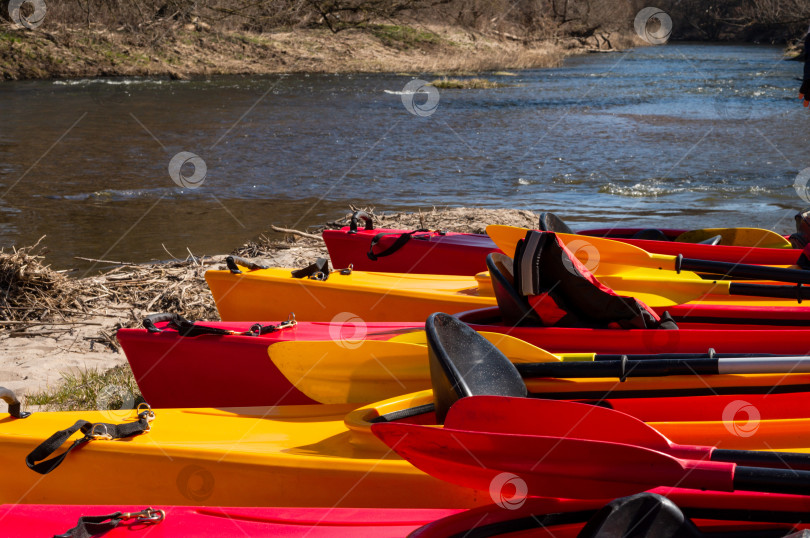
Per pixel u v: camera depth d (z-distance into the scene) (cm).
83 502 273
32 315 580
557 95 2614
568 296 349
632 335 345
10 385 453
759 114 2050
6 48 2809
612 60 4425
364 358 343
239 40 3419
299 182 1213
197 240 842
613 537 169
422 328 385
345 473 257
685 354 309
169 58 3123
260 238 844
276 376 356
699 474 200
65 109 2078
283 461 262
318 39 3684
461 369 271
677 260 468
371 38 3847
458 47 4050
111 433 277
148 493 269
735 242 579
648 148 1550
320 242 811
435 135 1745
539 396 309
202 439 286
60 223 926
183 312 583
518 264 338
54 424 287
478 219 886
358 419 277
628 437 222
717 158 1417
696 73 3441
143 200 1066
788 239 556
